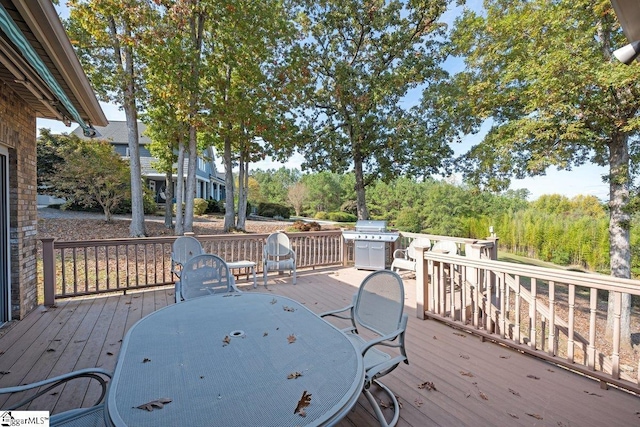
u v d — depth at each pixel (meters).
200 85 9.70
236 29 9.30
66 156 10.73
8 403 2.14
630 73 4.91
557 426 1.97
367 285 2.47
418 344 3.19
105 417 1.20
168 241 5.25
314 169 10.38
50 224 10.29
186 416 1.19
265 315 2.31
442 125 8.99
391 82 9.02
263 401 1.29
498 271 3.14
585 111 5.89
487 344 3.19
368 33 9.38
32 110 4.21
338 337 1.93
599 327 7.04
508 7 7.17
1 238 3.63
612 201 6.79
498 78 7.46
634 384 2.27
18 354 2.87
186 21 9.06
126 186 11.79
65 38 2.49
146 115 11.01
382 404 2.17
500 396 2.29
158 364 1.57
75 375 1.53
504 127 7.25
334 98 9.60
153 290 5.21
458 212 16.95
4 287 3.67
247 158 12.41
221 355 1.68
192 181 10.07
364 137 9.62
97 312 4.07
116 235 9.88
